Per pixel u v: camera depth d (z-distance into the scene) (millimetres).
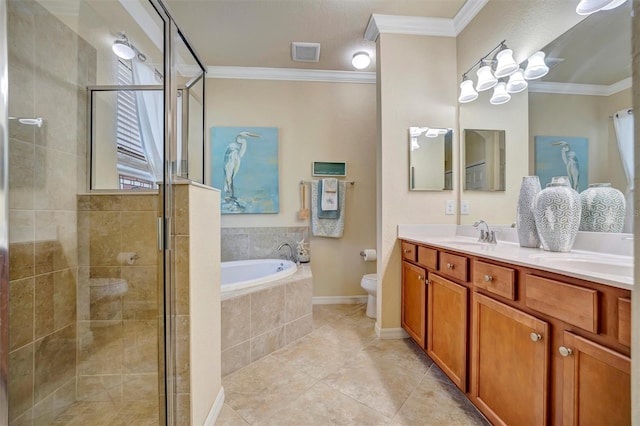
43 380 1209
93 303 1359
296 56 2637
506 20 1673
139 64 1515
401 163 2098
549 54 1409
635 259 513
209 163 2865
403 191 2100
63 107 1315
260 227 2939
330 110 3012
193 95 1817
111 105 1553
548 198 1246
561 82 1353
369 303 2564
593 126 1213
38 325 1194
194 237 1113
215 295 1341
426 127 2111
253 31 2250
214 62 2766
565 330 803
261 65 2826
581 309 744
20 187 1121
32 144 1166
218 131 2875
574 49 1294
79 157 1385
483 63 1834
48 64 1240
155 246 1367
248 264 2762
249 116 2930
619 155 1120
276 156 2936
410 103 2104
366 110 3047
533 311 925
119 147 1518
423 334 1722
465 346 1298
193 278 1098
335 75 2982
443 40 2131
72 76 1364
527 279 945
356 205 3041
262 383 1537
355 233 3035
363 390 1468
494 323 1110
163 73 1341
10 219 1090
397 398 1402
